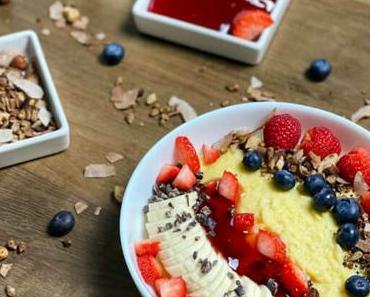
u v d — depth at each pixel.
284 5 0.61
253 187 0.51
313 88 0.58
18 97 0.56
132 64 0.60
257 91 0.58
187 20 0.61
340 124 0.52
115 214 0.53
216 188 0.51
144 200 0.51
